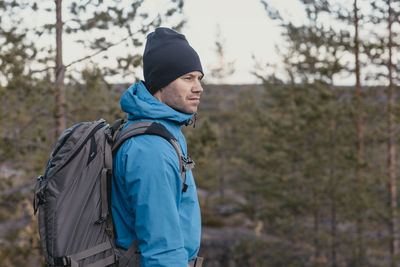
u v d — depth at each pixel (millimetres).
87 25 5082
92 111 5391
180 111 1269
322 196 12961
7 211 6305
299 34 12109
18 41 5184
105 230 1140
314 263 13219
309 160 13336
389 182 12492
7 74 5285
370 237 12406
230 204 27188
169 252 1062
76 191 1108
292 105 13953
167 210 1070
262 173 16328
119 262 1126
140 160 1080
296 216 14859
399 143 12172
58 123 5441
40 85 5375
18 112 5641
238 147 26500
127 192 1116
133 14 5090
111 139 1195
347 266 12750
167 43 1235
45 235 1082
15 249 5934
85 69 5289
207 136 6336
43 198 1101
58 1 5125
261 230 18641
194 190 1252
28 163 6086
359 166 11555
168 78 1224
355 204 12148
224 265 19594
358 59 11242
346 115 11477
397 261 11508
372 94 11633
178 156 1141
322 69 11594
